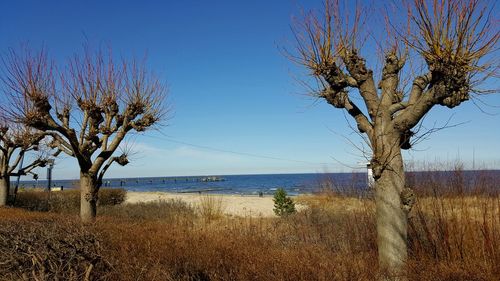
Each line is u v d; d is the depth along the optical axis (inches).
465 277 213.9
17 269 205.8
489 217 241.0
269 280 203.0
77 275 214.5
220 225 414.0
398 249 235.8
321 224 384.8
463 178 276.4
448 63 224.8
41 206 854.5
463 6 218.5
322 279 199.0
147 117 494.6
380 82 287.7
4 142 761.0
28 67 441.7
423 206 281.7
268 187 3422.7
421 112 238.5
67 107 487.5
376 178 246.5
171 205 758.5
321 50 278.1
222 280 224.2
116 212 713.6
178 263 240.8
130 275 221.6
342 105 279.4
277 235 347.9
